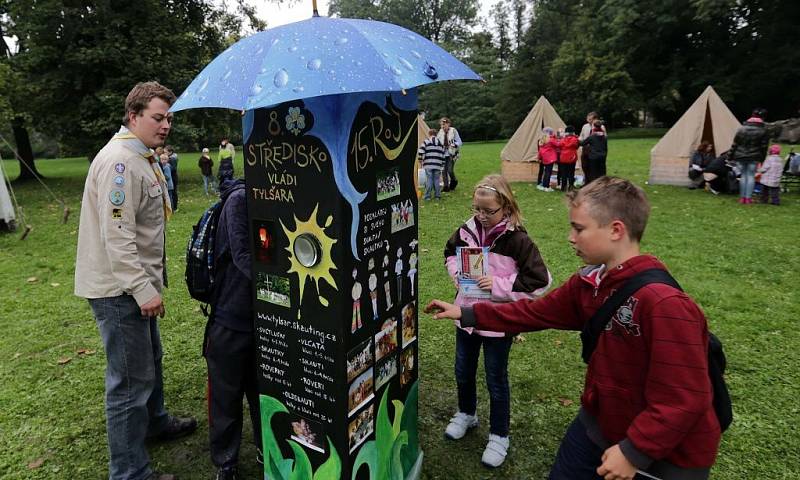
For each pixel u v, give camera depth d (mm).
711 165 10461
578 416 1830
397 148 2133
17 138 17859
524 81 41188
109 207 2162
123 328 2309
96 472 2762
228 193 2293
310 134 1808
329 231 1856
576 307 1816
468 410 2953
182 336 4391
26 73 14109
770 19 29609
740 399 3305
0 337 4430
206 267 2332
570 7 40312
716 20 30156
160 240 2455
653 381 1404
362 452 2148
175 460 2832
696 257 6262
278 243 2004
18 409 3334
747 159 9219
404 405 2441
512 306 1998
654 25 31188
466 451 2861
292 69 1582
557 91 38406
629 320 1489
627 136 32531
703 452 1446
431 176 10609
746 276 5605
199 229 2344
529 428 3062
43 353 4133
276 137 1897
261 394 2250
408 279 2354
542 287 2459
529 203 9930
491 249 2537
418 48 1938
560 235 7363
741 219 8203
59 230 8875
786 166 10766
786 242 6832
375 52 1681
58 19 13898
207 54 17781
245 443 2977
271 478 2332
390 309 2230
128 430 2391
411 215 2307
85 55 13672
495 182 2479
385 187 2078
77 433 3088
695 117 11305
